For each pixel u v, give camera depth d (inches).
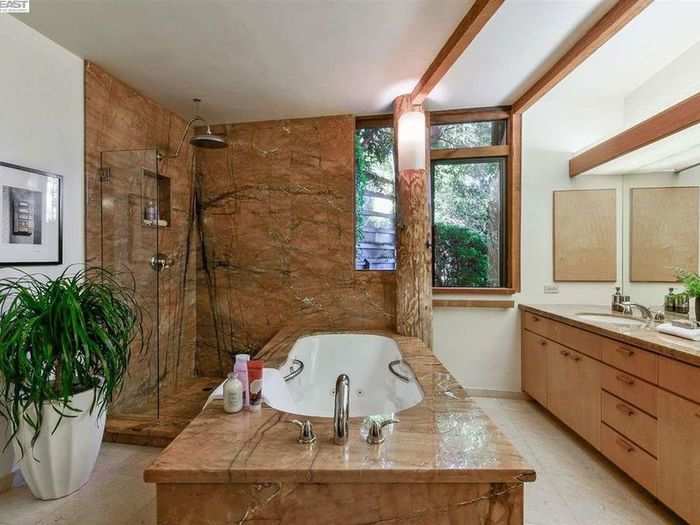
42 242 79.2
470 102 115.9
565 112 117.6
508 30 79.7
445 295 124.3
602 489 74.1
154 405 104.3
